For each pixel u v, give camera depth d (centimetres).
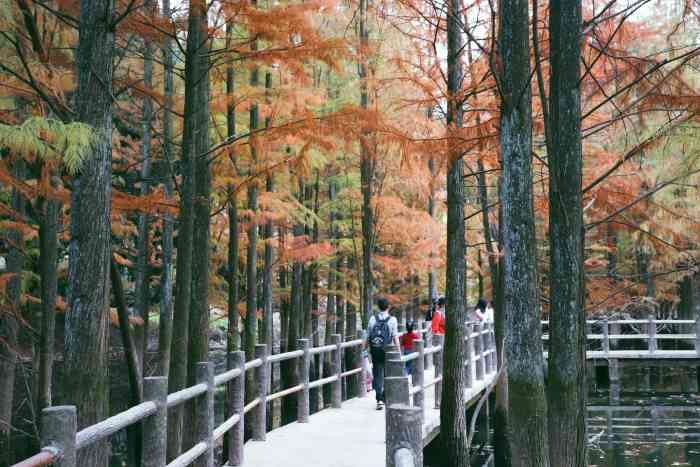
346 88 1653
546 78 1042
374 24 1325
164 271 1442
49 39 999
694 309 3011
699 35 942
